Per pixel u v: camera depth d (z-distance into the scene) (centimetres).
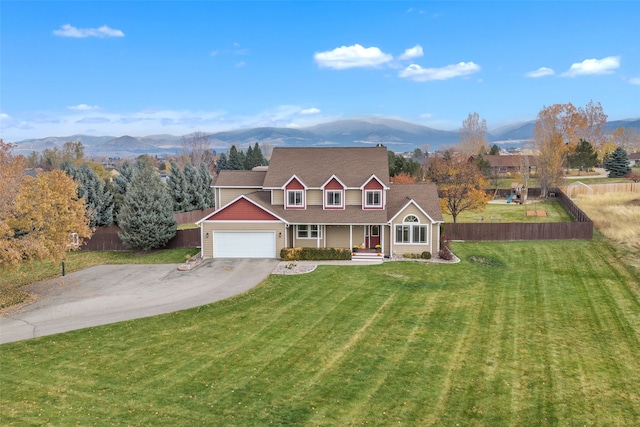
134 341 2108
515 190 7375
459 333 2209
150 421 1462
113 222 5434
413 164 7856
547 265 3534
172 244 4397
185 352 1986
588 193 7156
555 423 1465
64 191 2962
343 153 4288
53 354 1964
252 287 2970
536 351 2008
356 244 3944
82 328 2272
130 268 3575
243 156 12006
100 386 1686
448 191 4844
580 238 4275
